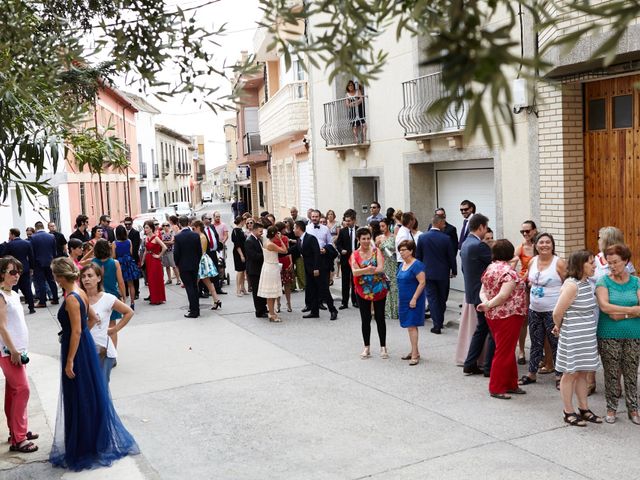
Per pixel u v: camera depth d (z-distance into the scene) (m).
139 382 9.10
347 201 18.69
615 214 10.55
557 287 7.86
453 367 9.00
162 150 58.47
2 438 7.06
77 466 6.18
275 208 30.47
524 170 11.73
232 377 9.14
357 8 2.72
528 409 7.20
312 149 20.69
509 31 1.72
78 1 5.25
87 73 6.32
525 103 11.16
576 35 1.79
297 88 21.55
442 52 1.74
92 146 6.42
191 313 13.77
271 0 3.04
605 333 6.56
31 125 5.46
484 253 8.67
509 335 7.52
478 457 6.00
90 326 6.84
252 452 6.45
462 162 14.51
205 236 14.66
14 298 6.67
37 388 9.06
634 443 6.14
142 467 6.14
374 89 16.59
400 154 15.73
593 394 7.59
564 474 5.56
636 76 9.96
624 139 10.28
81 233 18.12
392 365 9.26
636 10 1.74
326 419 7.24
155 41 4.46
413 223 12.16
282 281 13.80
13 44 4.62
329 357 9.91
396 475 5.72
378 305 9.61
